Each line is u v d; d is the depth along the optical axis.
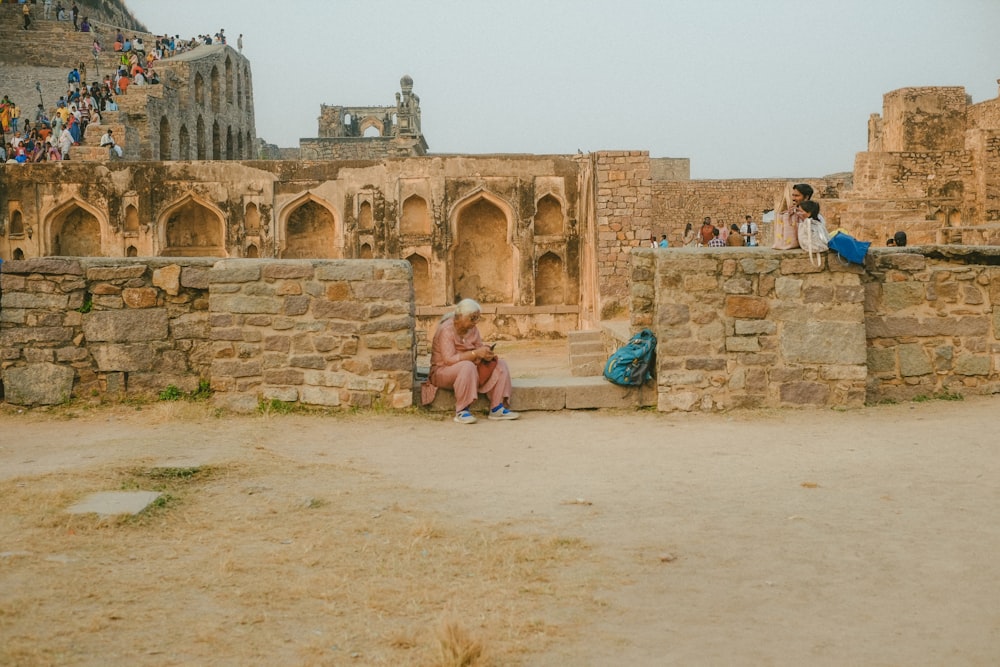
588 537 5.69
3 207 28.41
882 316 10.48
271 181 27.97
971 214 34.03
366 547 5.46
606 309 22.67
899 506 6.21
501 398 10.04
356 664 3.94
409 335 10.20
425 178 27.86
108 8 71.62
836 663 3.95
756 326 10.09
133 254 28.34
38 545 5.36
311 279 10.20
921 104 42.62
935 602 4.57
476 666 3.90
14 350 10.30
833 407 10.05
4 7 52.88
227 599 4.65
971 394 10.54
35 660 3.90
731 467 7.58
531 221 27.91
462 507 6.41
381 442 8.74
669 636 4.24
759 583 4.89
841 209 27.67
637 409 10.41
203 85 45.38
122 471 7.06
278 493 6.66
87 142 33.91
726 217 46.38
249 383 10.23
